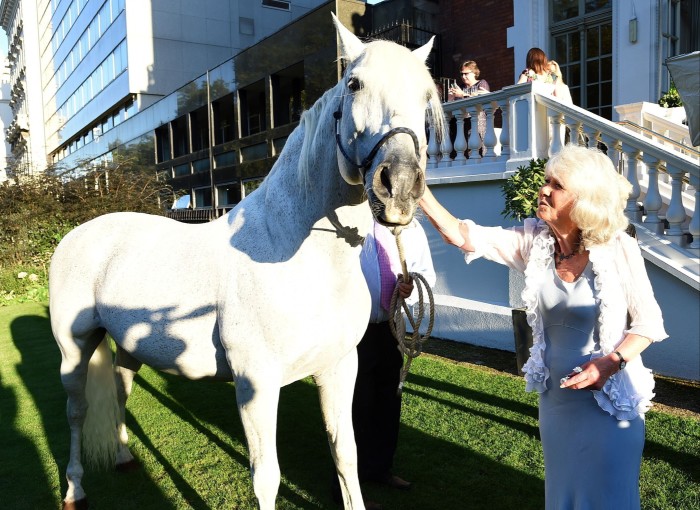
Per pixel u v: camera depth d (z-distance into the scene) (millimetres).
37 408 4461
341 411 2236
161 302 2354
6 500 3020
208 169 16422
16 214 10656
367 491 2920
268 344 2045
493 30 9156
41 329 7555
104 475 3244
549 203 1835
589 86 8422
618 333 1778
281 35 12102
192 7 22375
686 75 3635
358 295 2164
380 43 1698
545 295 1896
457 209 6133
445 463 3201
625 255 1808
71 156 34812
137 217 2873
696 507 2621
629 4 7594
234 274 2137
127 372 3262
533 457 3230
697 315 4305
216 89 15461
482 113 5957
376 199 1511
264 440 2070
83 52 28328
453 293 6293
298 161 2098
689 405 3881
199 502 2904
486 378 4656
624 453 1738
